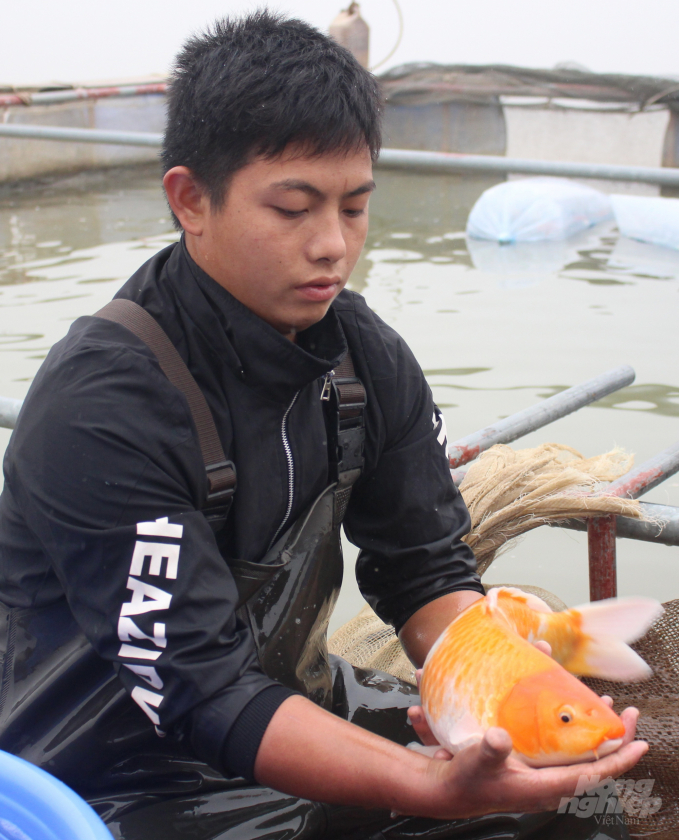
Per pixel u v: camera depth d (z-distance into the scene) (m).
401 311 4.93
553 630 1.19
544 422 2.06
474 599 1.52
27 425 1.23
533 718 1.02
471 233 6.84
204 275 1.29
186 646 1.16
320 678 1.45
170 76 1.29
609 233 6.80
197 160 1.22
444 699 1.11
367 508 1.56
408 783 1.08
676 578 2.67
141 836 1.20
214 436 1.29
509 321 4.72
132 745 1.30
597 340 4.40
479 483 1.95
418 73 9.12
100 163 9.95
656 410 3.63
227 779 1.30
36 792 1.01
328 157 1.17
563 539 2.96
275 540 1.42
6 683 1.30
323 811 1.26
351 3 7.65
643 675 1.17
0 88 9.04
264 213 1.19
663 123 8.17
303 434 1.39
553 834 1.32
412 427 1.53
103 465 1.18
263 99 1.14
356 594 2.71
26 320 4.74
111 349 1.22
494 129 9.00
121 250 6.41
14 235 6.96
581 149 8.62
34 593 1.30
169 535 1.19
